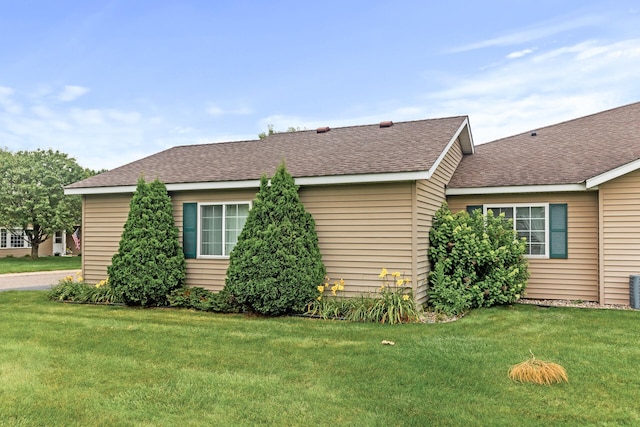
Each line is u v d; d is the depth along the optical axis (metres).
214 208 10.58
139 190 10.29
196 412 4.20
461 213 10.17
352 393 4.62
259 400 4.46
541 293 10.52
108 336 7.13
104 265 11.67
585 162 10.73
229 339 6.89
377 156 9.80
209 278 10.52
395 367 5.40
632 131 12.12
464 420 3.97
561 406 4.25
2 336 7.16
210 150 13.93
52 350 6.30
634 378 4.95
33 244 28.36
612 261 9.63
